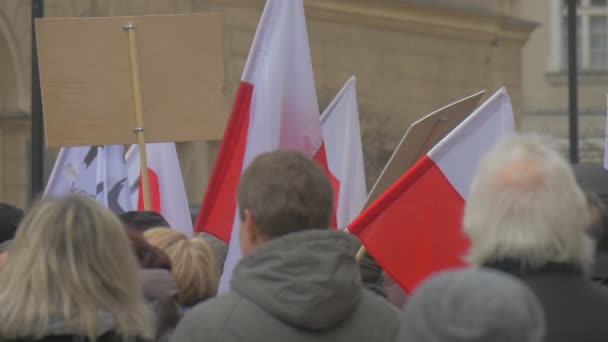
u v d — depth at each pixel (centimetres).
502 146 627
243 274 690
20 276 680
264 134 1148
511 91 5928
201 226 1177
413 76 5359
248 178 712
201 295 902
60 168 1496
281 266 679
